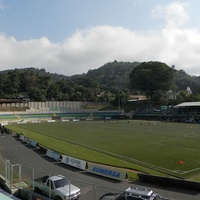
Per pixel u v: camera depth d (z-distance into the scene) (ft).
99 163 132.26
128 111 548.72
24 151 167.32
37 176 106.83
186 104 443.73
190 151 158.40
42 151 165.27
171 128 297.33
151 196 57.41
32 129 307.37
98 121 434.71
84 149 170.81
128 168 122.11
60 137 230.68
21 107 556.51
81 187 92.73
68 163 130.00
